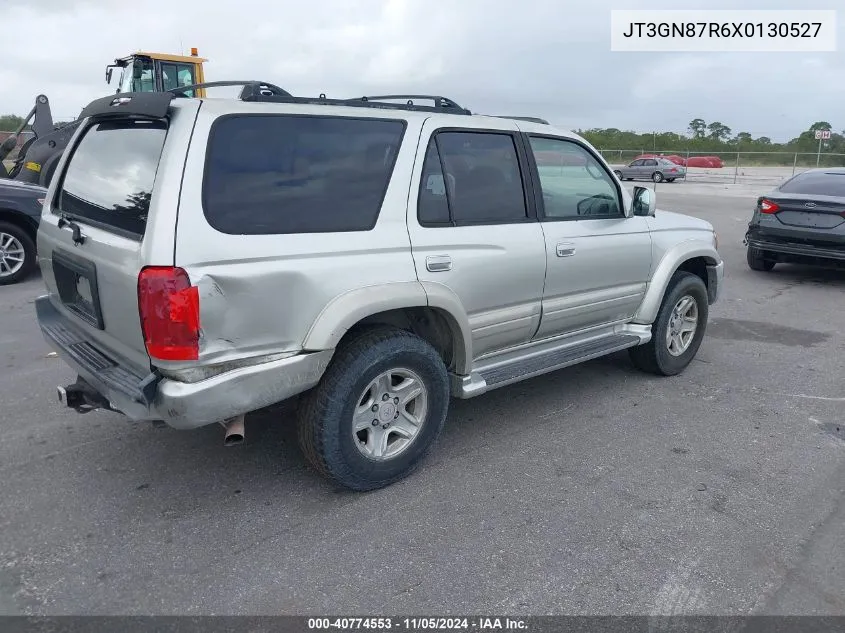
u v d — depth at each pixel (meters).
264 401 3.08
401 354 3.46
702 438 4.37
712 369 5.75
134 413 3.03
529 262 4.09
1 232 8.38
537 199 4.24
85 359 3.39
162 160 2.89
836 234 9.05
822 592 2.88
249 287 2.95
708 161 45.47
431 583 2.91
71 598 2.79
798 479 3.84
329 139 3.32
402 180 3.53
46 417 4.52
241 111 3.07
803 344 6.55
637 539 3.24
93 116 3.54
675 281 5.32
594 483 3.77
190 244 2.81
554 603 2.79
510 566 3.03
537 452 4.14
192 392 2.87
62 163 3.96
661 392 5.18
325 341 3.15
